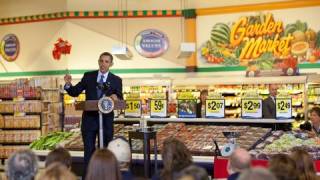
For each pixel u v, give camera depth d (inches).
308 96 531.8
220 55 606.5
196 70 615.5
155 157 236.2
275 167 127.8
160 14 624.7
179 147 156.2
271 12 586.9
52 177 109.5
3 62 658.2
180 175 112.9
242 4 596.7
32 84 484.1
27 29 644.1
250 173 91.8
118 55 521.7
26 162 132.1
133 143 272.4
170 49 624.7
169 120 301.1
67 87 232.5
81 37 626.2
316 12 570.3
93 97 232.7
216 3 606.2
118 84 232.5
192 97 301.6
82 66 624.4
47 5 631.8
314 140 250.2
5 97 409.7
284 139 255.0
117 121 314.3
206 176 112.7
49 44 631.8
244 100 291.0
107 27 627.8
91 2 625.6
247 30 595.8
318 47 569.9
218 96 296.4
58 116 503.8
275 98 291.3
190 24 612.1
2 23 657.6
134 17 628.4
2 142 404.8
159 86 578.2
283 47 580.7
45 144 304.7
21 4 644.7
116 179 131.4
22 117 403.5
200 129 289.1
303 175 147.9
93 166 130.6
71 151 286.7
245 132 274.5
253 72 538.6
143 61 628.4
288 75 523.8
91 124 233.1
